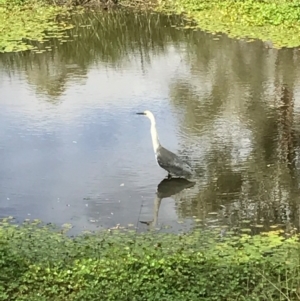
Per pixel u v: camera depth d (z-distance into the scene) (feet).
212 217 35.35
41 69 61.16
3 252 29.76
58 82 57.47
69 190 38.78
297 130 46.11
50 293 26.66
